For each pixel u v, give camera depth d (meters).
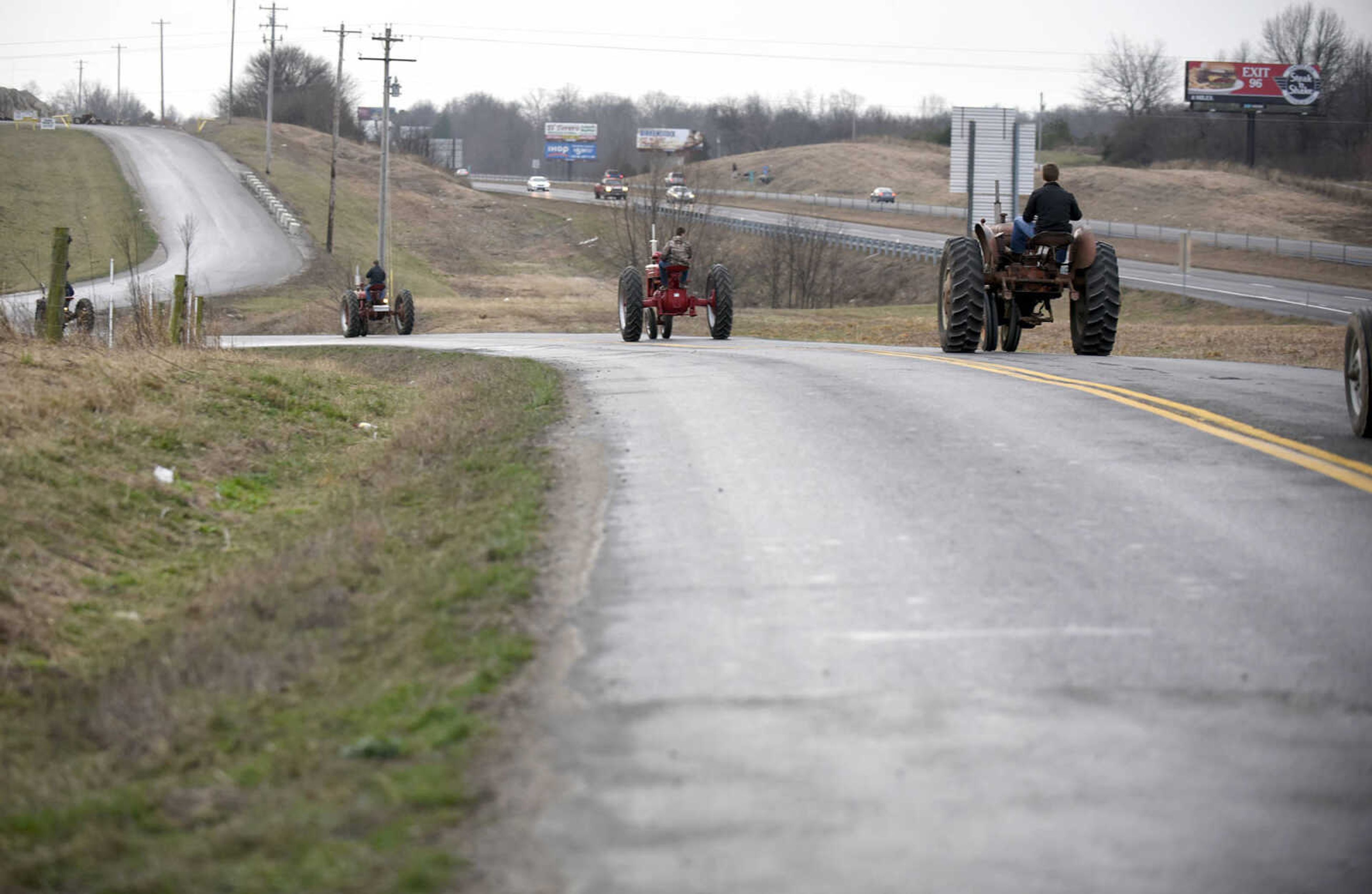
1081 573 17.73
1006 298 49.38
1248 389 34.44
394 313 106.44
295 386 47.69
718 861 10.07
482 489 25.34
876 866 9.96
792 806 11.00
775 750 12.16
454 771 11.81
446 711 13.35
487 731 12.78
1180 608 16.17
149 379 40.84
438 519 23.20
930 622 15.82
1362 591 16.66
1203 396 33.03
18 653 19.14
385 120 143.25
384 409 48.00
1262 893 9.56
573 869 10.00
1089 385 35.69
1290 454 24.97
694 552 19.41
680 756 12.06
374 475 31.64
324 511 28.12
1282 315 137.25
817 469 25.25
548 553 19.67
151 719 14.81
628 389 40.09
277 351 78.19
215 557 26.14
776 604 16.70
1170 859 10.05
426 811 11.09
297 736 13.35
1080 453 25.86
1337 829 10.50
